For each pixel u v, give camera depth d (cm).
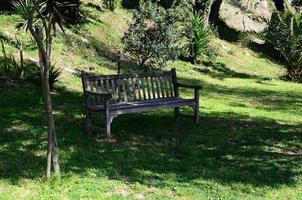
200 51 2230
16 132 883
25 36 1578
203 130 1017
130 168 731
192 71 2058
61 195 603
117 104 966
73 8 1858
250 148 894
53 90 1248
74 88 1322
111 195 614
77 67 1542
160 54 1675
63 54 1594
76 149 810
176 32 1733
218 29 2972
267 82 2083
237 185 680
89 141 868
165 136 948
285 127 1108
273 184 692
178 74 1914
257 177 722
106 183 656
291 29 2227
